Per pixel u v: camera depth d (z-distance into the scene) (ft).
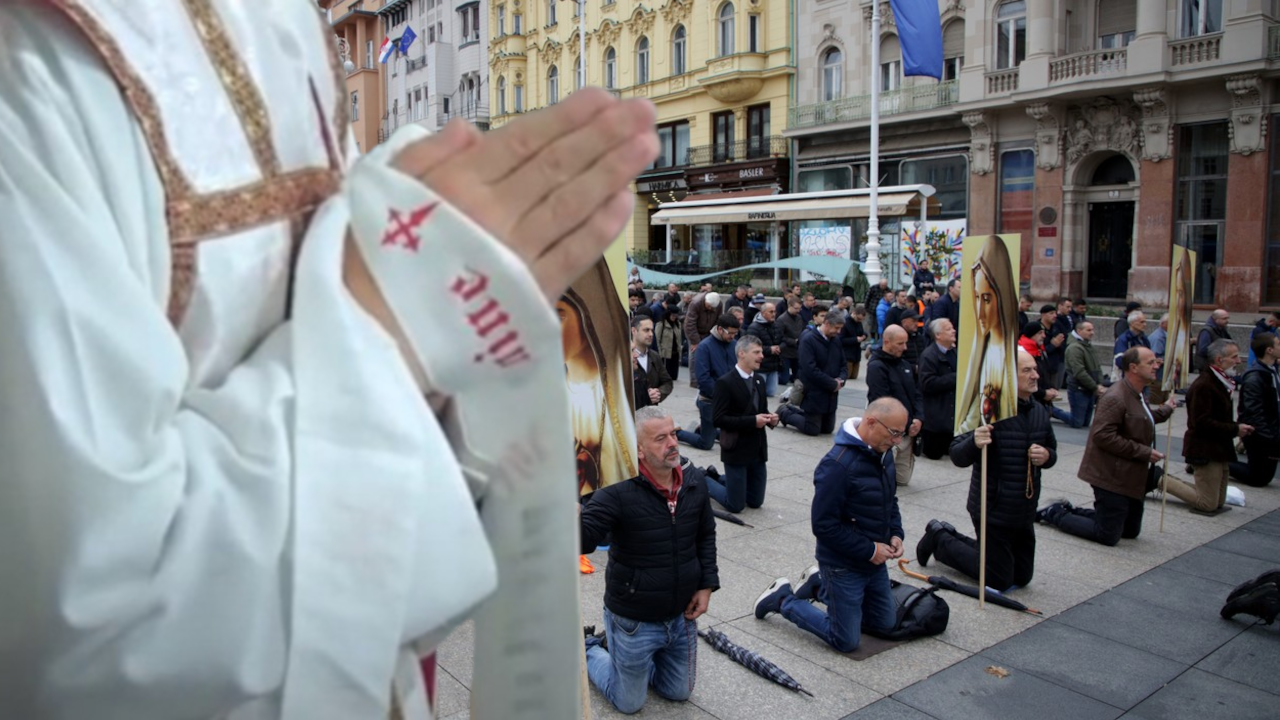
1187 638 19.44
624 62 123.34
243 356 1.98
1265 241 73.36
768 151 108.47
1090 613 20.83
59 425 1.56
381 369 1.74
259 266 2.01
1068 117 82.53
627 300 15.61
